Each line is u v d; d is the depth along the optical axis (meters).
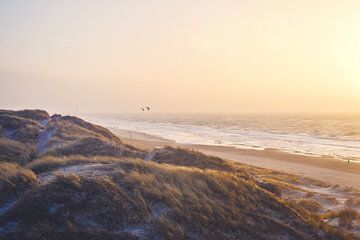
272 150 52.31
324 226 11.64
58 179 10.15
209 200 10.75
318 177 31.62
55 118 44.81
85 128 41.03
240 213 10.58
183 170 13.27
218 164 22.16
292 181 26.94
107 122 161.12
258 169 31.98
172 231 8.80
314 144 60.75
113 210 9.16
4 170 13.16
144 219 9.13
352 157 45.09
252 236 9.57
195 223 9.41
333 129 98.31
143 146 52.94
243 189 12.48
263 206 11.77
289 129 99.62
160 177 11.91
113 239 8.04
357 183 29.05
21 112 45.62
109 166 13.14
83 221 8.70
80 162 15.20
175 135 81.06
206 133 87.31
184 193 10.85
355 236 11.62
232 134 83.50
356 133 83.25
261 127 110.88
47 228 8.02
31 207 8.74
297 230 10.62
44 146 26.77
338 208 17.38
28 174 11.16
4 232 7.86
